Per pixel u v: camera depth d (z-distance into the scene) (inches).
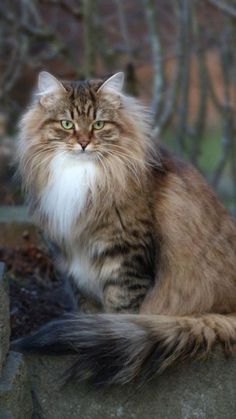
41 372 242.1
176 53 516.4
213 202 274.7
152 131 277.4
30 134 269.0
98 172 260.8
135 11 612.7
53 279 350.9
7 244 373.4
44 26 558.3
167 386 243.3
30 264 358.3
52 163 265.0
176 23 525.7
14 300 314.2
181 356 241.1
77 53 624.1
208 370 244.7
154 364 238.7
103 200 260.2
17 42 547.2
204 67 558.9
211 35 558.3
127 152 262.2
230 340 247.0
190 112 740.0
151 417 243.6
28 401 236.8
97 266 267.3
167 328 242.5
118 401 242.2
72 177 262.8
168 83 626.2
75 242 268.4
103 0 612.4
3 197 457.1
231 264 268.8
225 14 506.6
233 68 569.0
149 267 264.5
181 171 274.7
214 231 269.0
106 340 238.2
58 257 281.3
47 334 242.1
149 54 590.9
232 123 564.1
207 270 264.1
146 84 646.5
